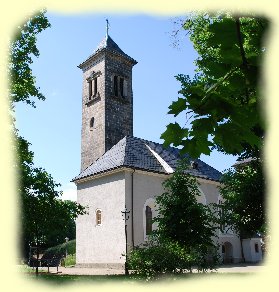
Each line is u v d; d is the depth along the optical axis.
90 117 40.31
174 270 11.78
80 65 43.53
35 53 19.38
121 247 25.84
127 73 42.62
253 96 2.25
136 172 27.58
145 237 26.58
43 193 18.44
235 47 1.98
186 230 12.85
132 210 26.50
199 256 12.84
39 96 19.20
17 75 18.39
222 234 32.69
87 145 39.69
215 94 2.27
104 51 40.59
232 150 2.38
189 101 2.31
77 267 29.31
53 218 18.83
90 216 29.27
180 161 14.55
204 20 10.96
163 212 13.59
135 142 31.88
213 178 32.91
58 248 44.03
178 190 13.69
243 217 12.30
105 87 39.44
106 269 25.69
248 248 34.22
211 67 2.17
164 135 2.43
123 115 40.34
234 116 2.28
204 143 2.42
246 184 11.91
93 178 29.61
